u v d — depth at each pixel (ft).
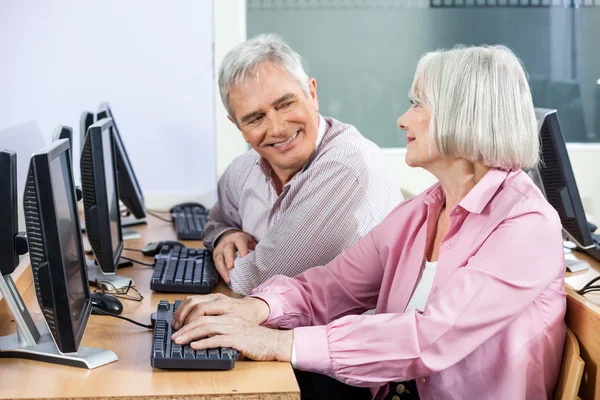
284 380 4.73
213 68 10.78
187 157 10.94
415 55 11.42
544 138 7.23
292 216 6.74
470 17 11.38
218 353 4.92
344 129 7.15
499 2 11.37
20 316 5.08
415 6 11.32
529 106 5.13
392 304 5.73
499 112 5.03
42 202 4.67
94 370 4.86
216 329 5.09
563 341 5.19
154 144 10.87
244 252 7.31
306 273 6.06
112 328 5.70
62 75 10.55
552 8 11.44
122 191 9.23
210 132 10.93
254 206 7.70
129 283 6.82
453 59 5.16
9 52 10.43
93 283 6.91
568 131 11.78
